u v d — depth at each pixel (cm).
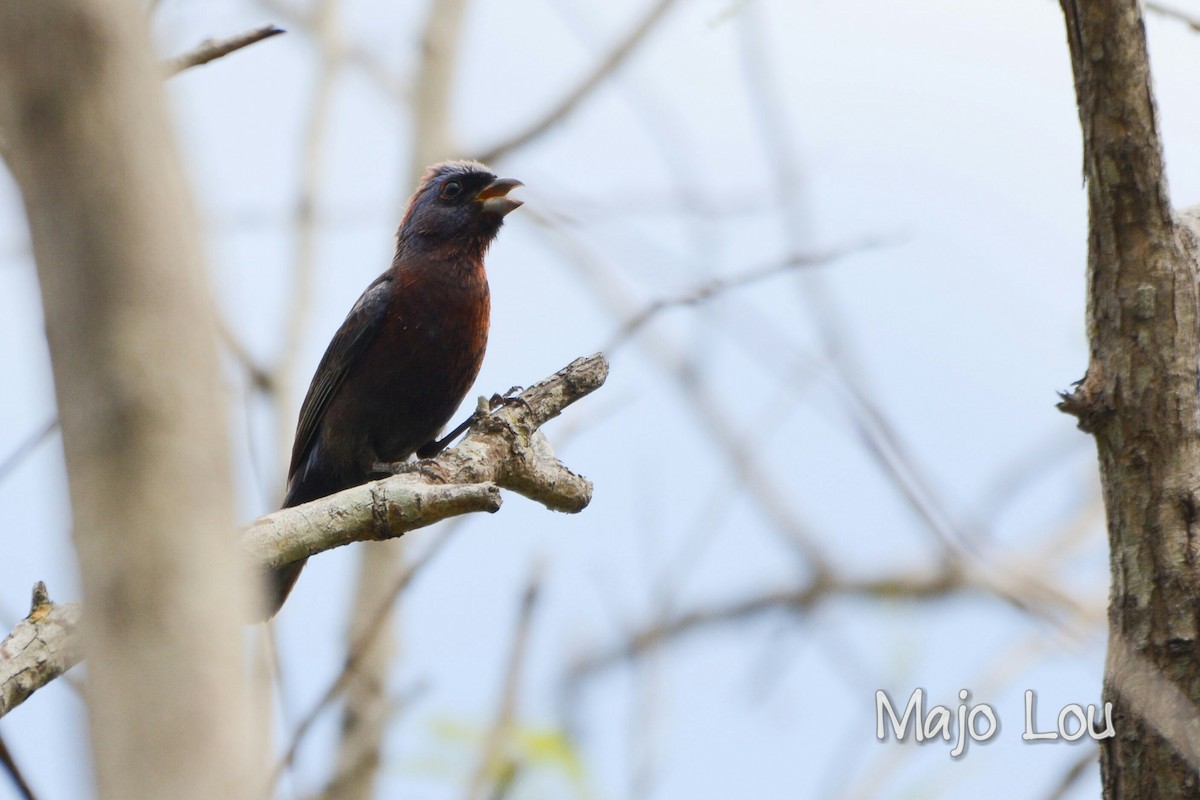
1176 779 857
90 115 352
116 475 355
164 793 345
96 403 355
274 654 1012
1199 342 883
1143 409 881
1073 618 1053
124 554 354
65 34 349
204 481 363
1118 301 884
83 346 355
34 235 355
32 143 351
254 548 862
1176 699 859
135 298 357
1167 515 876
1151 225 875
